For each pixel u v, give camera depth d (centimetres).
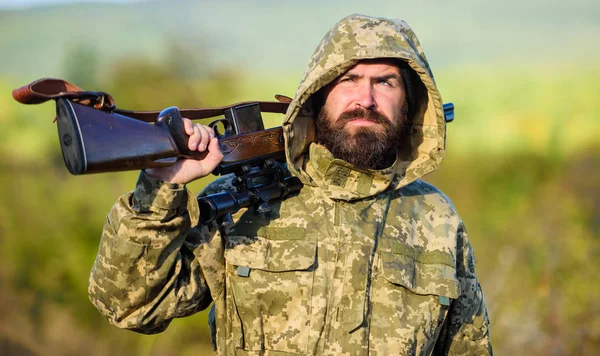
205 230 274
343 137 286
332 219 284
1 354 600
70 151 219
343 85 290
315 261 276
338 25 293
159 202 243
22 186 848
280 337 273
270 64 5219
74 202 783
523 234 764
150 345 594
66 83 221
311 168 297
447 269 293
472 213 930
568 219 773
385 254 283
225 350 279
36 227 727
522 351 532
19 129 1556
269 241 279
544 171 1124
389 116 291
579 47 6606
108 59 1817
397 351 276
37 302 650
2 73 4641
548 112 2234
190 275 273
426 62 302
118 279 251
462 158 1276
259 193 274
